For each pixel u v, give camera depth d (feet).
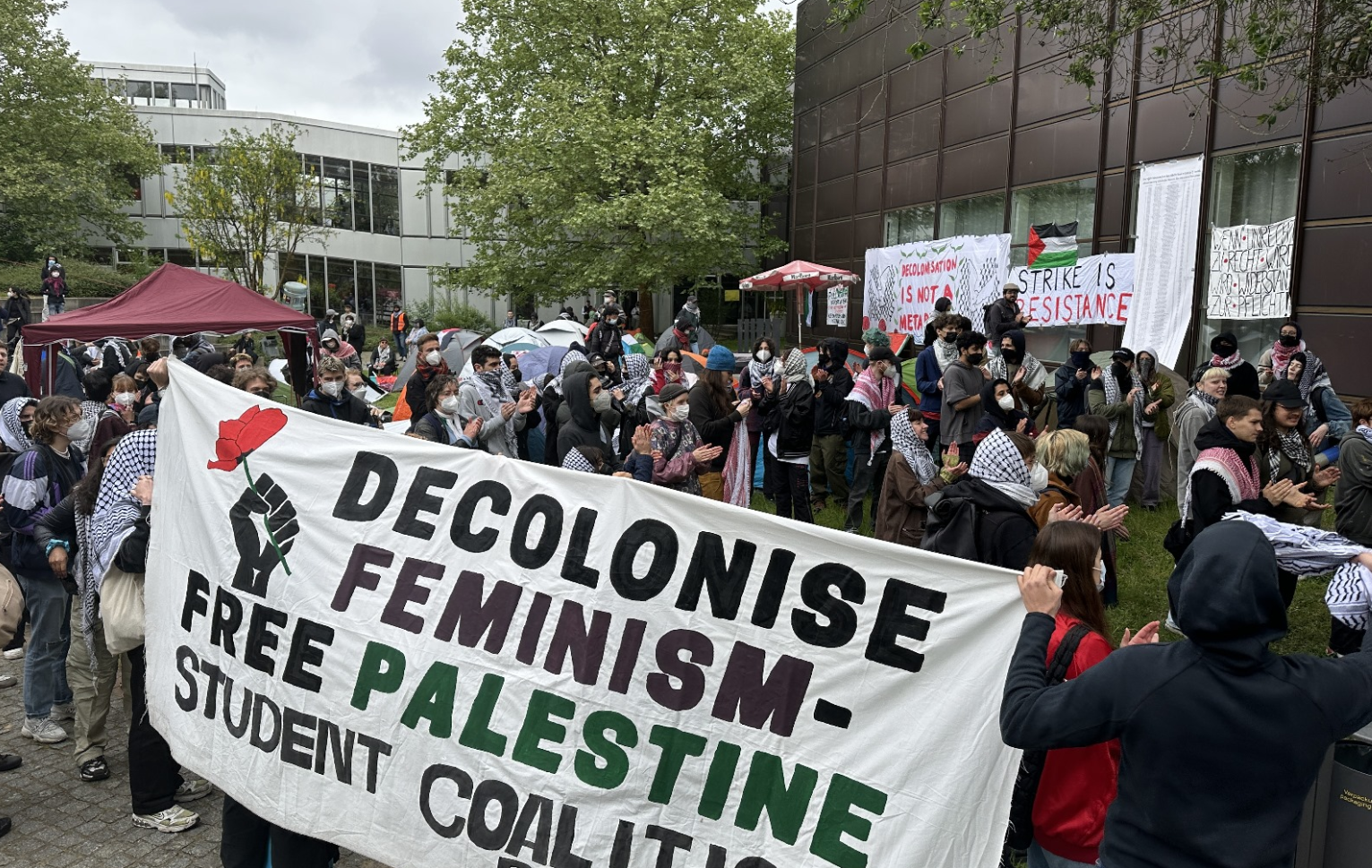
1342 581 10.73
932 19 28.50
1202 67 28.58
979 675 9.50
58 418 16.81
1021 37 56.75
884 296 69.05
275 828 11.94
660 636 10.73
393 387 63.00
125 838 14.55
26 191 109.09
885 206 72.90
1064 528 10.52
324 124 130.62
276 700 12.00
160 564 13.30
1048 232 53.26
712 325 128.88
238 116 128.98
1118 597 23.31
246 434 12.89
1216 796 7.02
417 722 11.30
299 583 12.16
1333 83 26.71
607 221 84.23
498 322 138.31
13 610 15.08
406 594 11.70
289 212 109.60
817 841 9.80
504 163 92.38
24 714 18.98
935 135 66.13
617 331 48.01
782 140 102.17
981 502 15.06
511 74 95.96
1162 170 46.26
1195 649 7.29
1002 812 9.20
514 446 26.50
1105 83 47.32
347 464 12.40
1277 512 19.33
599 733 10.74
